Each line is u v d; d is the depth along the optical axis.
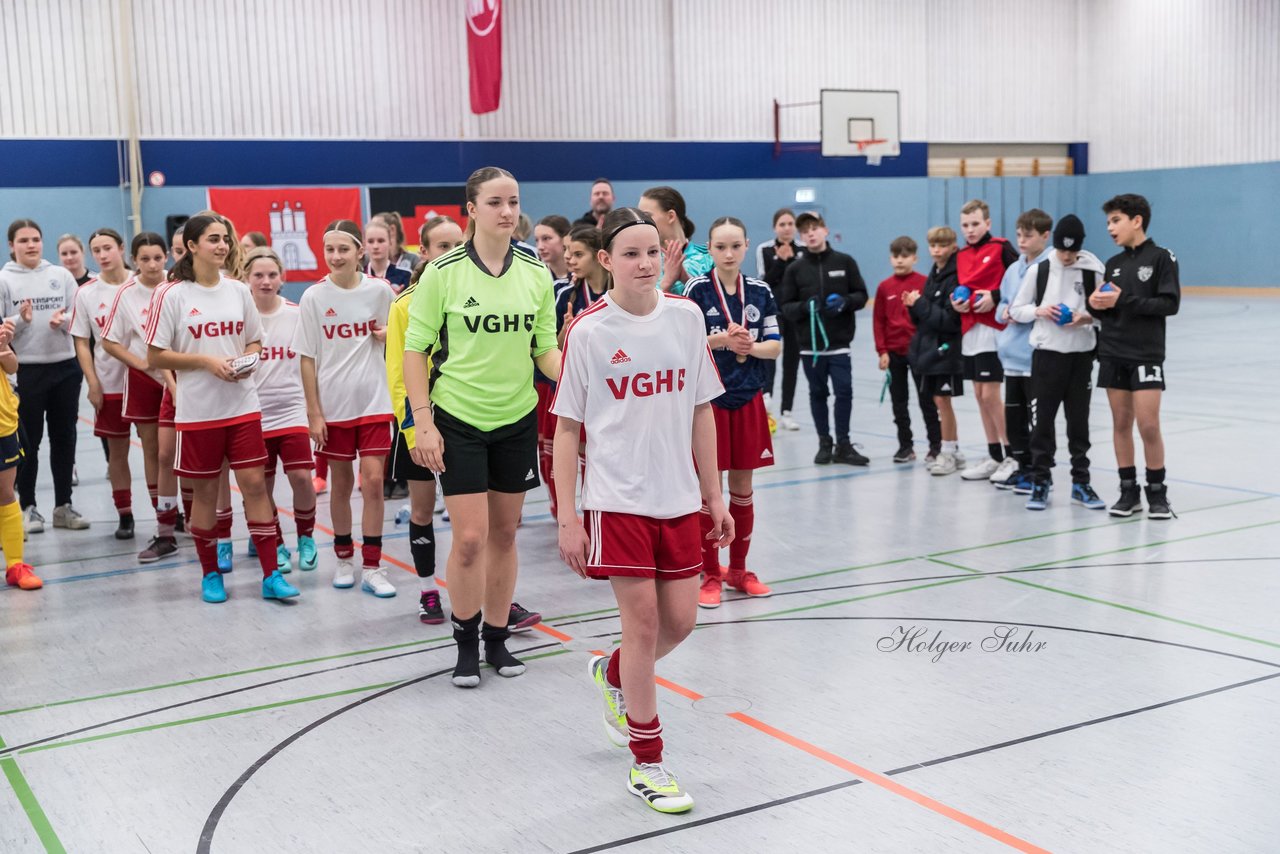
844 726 3.60
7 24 16.14
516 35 19.41
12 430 5.36
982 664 4.11
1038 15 24.25
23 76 16.31
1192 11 23.12
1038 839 2.85
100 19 16.64
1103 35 24.66
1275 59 21.98
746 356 4.85
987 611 4.72
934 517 6.46
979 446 8.80
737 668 4.15
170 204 17.28
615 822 3.02
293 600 5.20
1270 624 4.46
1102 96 24.86
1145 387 6.06
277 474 8.31
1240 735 3.45
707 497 3.32
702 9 20.83
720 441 4.86
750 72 21.41
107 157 16.91
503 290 3.91
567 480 3.17
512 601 4.78
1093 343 6.43
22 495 6.69
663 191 5.02
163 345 5.00
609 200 9.56
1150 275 5.94
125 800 3.22
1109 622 4.53
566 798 3.17
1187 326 17.83
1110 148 24.86
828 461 8.29
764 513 6.70
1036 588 5.02
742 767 3.32
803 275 8.14
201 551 5.16
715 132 21.22
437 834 2.98
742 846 2.87
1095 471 7.60
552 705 3.88
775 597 5.03
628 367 3.07
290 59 17.78
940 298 7.46
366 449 5.25
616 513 3.08
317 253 18.22
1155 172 24.11
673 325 3.14
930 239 7.46
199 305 5.04
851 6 22.17
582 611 4.94
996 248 7.18
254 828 3.03
